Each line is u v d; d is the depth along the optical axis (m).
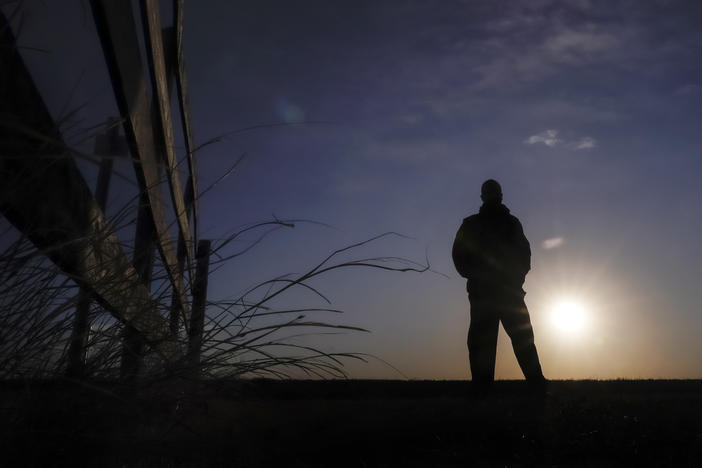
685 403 3.96
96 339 1.52
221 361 1.74
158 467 1.55
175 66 2.78
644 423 2.95
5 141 0.99
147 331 1.75
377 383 6.00
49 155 1.02
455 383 6.49
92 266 1.53
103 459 1.39
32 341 1.26
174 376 1.60
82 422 1.39
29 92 1.06
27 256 1.12
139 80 1.75
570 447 2.47
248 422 2.20
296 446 2.08
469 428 2.69
